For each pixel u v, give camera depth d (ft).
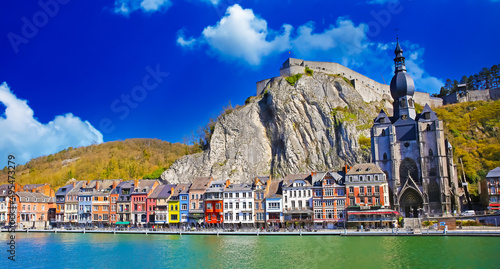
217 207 460.14
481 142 588.09
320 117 597.52
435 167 444.96
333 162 560.20
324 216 419.95
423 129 458.09
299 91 621.31
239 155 604.08
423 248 281.95
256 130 623.36
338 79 638.12
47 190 588.91
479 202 469.98
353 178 419.95
